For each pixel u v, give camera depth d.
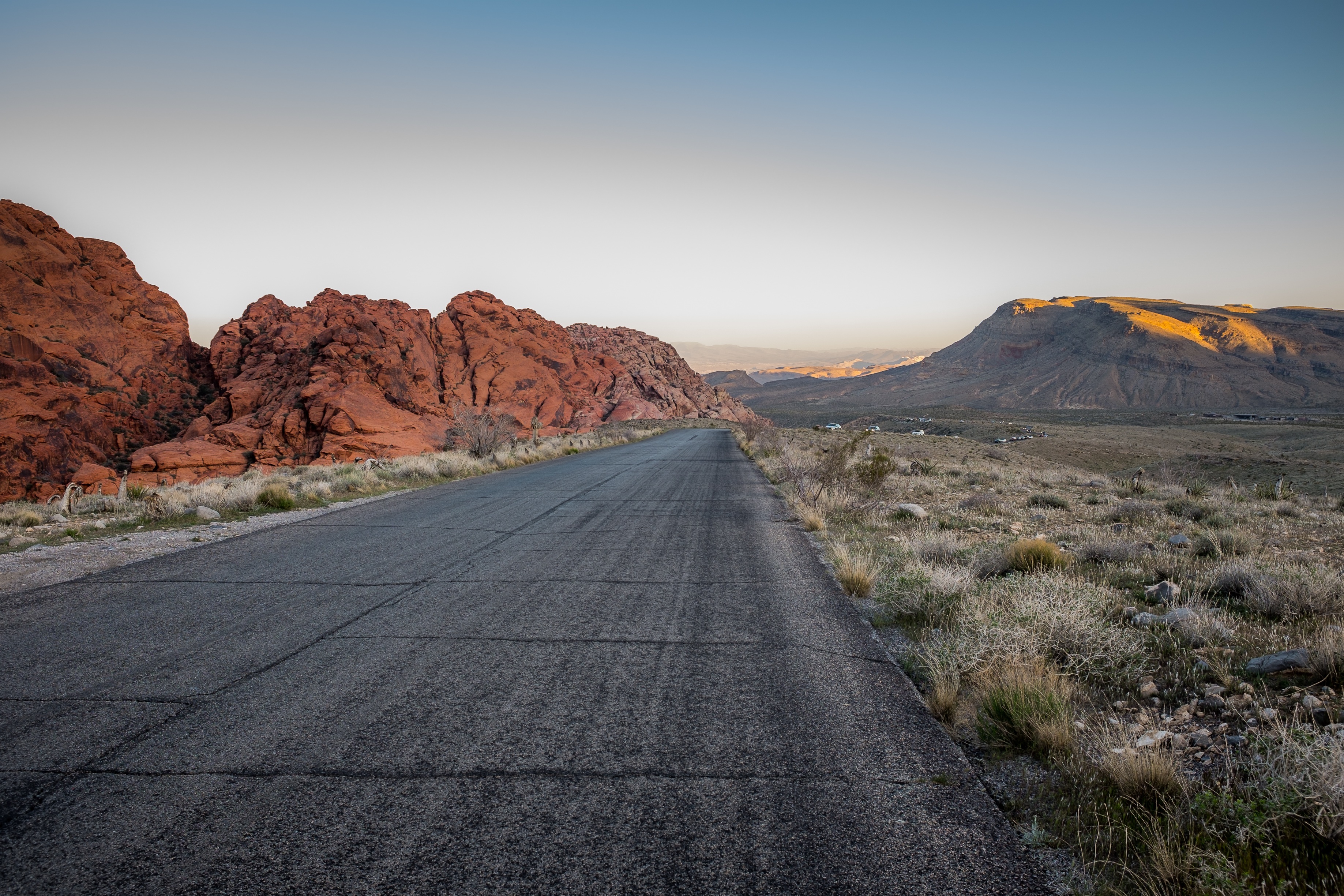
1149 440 98.81
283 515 11.46
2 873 2.24
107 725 3.39
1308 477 36.22
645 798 2.74
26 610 5.54
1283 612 5.11
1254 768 2.75
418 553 8.14
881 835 2.51
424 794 2.76
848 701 3.77
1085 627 4.35
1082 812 2.65
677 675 4.15
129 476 31.16
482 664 4.33
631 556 8.00
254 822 2.55
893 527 10.27
